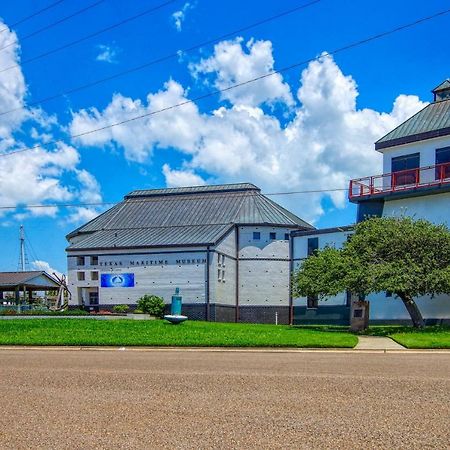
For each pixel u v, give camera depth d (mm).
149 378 11812
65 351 20562
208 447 6254
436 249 28984
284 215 52438
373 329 29219
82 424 7422
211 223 51969
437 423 7211
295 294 35562
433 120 36281
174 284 46938
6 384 11188
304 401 8797
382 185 36906
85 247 50406
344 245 34125
